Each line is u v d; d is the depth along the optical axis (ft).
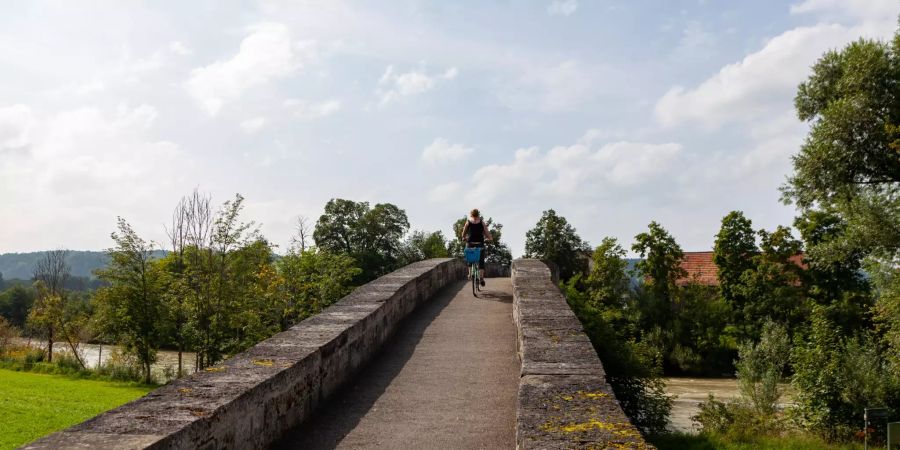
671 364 162.09
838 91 106.32
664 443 72.74
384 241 257.34
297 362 23.30
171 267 139.64
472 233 58.85
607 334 70.95
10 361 148.56
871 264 91.86
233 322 124.67
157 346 133.69
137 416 16.20
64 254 206.18
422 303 52.54
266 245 133.59
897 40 98.58
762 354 96.12
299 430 22.94
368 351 33.55
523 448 14.94
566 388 20.17
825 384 79.87
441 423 23.67
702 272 214.48
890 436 65.46
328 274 136.05
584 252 258.37
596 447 14.88
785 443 75.51
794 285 159.22
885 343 87.61
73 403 81.56
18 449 13.70
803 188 108.17
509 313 47.78
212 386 19.43
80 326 159.33
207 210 138.72
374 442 21.58
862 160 100.89
